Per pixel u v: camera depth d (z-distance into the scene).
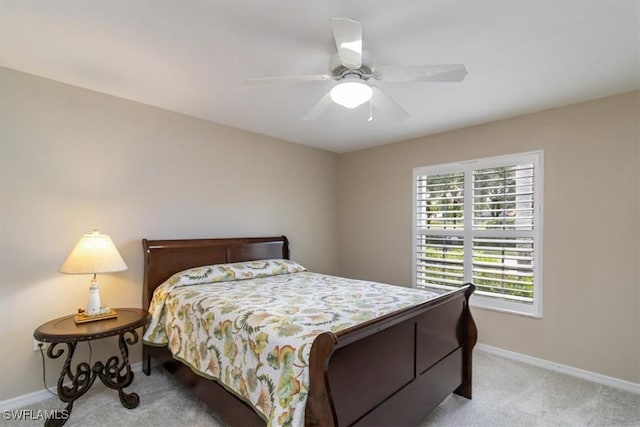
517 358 3.08
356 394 1.53
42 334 1.99
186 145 3.17
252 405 1.65
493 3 1.55
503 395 2.44
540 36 1.82
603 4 1.55
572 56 2.03
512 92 2.58
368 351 1.60
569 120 2.82
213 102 2.85
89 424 2.06
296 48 1.98
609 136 2.63
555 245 2.89
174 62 2.16
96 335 2.04
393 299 2.23
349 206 4.62
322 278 3.13
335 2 1.55
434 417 2.16
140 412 2.19
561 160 2.86
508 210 3.18
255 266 3.22
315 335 1.56
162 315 2.60
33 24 1.75
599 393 2.47
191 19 1.70
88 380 2.16
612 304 2.61
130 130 2.81
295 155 4.19
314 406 1.37
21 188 2.29
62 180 2.47
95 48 1.99
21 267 2.29
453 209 3.58
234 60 2.12
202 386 2.10
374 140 4.04
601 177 2.67
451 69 1.75
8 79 2.25
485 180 3.33
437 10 1.60
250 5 1.58
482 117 3.16
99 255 2.23
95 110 2.62
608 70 2.21
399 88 2.51
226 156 3.48
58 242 2.44
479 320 3.34
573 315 2.79
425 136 3.82
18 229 2.28
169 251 2.94
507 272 3.17
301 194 4.26
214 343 1.99
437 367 2.13
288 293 2.43
